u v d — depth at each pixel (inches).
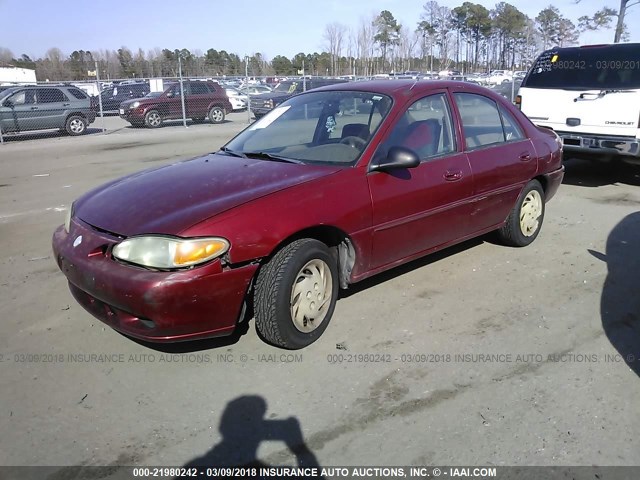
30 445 108.2
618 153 312.0
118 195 143.9
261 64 2134.6
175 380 129.3
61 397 123.2
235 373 131.9
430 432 110.9
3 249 226.8
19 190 352.5
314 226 137.4
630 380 127.7
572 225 250.5
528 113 350.6
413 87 175.2
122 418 116.1
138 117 805.9
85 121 724.0
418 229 165.8
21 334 151.5
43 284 187.3
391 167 151.0
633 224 250.7
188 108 854.5
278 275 131.9
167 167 165.5
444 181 169.9
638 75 307.3
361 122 164.9
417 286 180.5
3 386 127.1
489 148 190.9
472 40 2456.9
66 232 144.6
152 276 118.3
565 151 334.0
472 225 187.9
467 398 121.5
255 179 143.5
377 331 151.2
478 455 104.3
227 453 105.9
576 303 167.9
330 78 981.8
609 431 110.3
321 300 144.4
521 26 2305.6
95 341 147.4
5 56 2170.3
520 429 111.3
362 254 151.6
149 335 122.5
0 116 646.5
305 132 177.6
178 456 105.2
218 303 124.0
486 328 152.8
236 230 124.6
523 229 213.8
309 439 109.4
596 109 319.6
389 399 121.5
